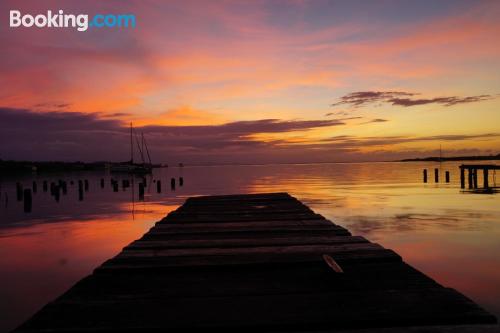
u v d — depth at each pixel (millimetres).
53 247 10625
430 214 14773
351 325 2850
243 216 9055
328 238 5969
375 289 3533
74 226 14438
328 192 26875
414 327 2738
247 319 2922
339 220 13836
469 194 22750
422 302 3184
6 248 10516
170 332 2803
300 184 38250
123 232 13070
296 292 3520
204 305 3213
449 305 3109
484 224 12359
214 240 5992
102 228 13938
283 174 73750
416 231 11406
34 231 13320
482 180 37781
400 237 10555
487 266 7742
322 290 3559
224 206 11391
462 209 15969
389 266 4289
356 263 4531
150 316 3004
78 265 8727
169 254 5008
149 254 5016
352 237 6031
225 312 3061
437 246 9438
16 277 7801
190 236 6488
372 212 15789
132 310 3125
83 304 3262
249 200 13250
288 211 9906
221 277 4047
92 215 17641
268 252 5043
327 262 4156
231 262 4535
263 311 3066
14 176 81500
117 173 98562
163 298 3408
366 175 56281
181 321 2906
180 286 3748
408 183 34938
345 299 3287
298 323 2834
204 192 30828
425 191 25453
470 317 2883
